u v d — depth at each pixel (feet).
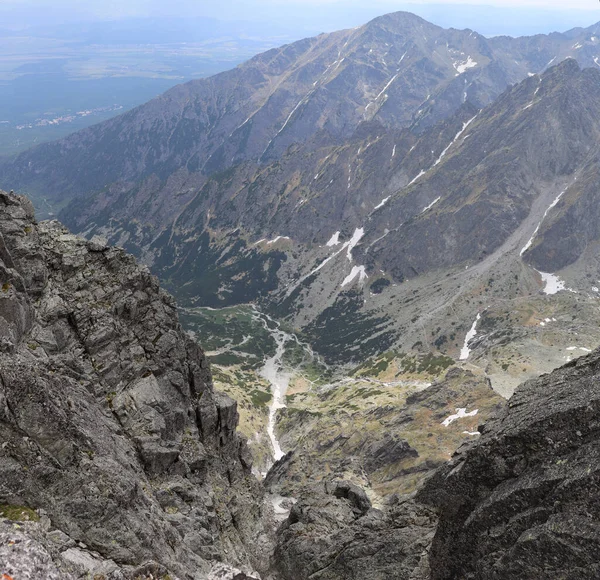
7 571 66.85
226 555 128.77
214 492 155.94
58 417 90.89
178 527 118.62
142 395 142.20
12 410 86.38
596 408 81.15
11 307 116.06
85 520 85.71
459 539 95.14
